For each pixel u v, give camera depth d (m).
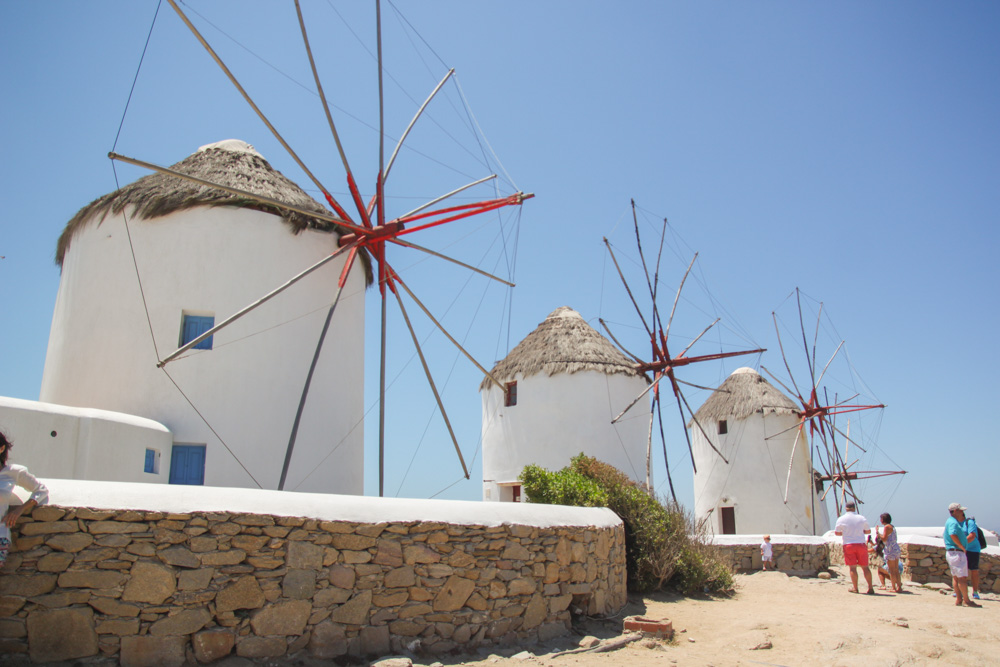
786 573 15.41
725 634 8.59
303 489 12.39
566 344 21.50
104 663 5.31
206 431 11.71
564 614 8.24
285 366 12.53
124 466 10.03
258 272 12.56
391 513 6.81
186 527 5.73
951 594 12.37
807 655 7.66
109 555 5.45
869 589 12.20
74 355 12.12
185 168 13.28
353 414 13.77
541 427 20.55
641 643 7.82
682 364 20.77
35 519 5.32
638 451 21.03
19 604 5.19
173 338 11.92
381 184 11.48
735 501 27.20
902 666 7.05
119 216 12.43
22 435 8.63
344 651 6.22
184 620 5.58
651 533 11.30
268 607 5.93
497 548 7.50
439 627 6.83
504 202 11.91
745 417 27.70
